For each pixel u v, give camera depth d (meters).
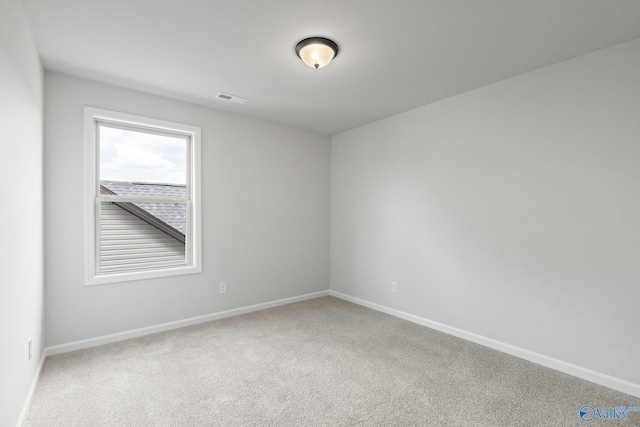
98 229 2.92
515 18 1.92
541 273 2.55
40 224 2.38
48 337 2.62
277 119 3.92
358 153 4.23
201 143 3.45
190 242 3.46
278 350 2.77
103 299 2.89
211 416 1.87
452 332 3.15
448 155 3.20
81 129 2.76
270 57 2.42
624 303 2.16
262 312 3.83
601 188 2.26
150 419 1.84
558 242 2.46
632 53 2.13
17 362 1.70
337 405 1.99
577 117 2.37
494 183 2.84
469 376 2.35
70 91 2.71
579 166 2.36
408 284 3.59
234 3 1.80
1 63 1.43
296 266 4.30
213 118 3.53
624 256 2.16
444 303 3.23
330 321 3.52
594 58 2.29
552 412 1.93
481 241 2.94
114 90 2.92
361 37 2.14
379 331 3.23
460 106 3.10
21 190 1.79
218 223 3.59
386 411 1.93
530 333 2.61
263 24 2.00
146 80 2.81
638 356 2.10
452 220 3.17
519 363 2.56
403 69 2.59
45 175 2.59
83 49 2.29
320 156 4.54
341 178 4.49
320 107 3.50
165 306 3.23
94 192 2.87
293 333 3.17
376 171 3.98
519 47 2.25
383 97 3.20
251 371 2.40
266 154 3.97
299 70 2.63
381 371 2.41
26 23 1.91
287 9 1.85
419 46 2.25
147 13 1.89
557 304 2.46
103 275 2.92
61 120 2.67
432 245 3.35
